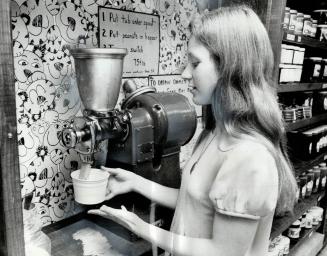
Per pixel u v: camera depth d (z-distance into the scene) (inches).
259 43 36.1
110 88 40.8
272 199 34.9
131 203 50.8
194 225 41.4
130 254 43.9
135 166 48.6
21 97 48.3
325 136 105.7
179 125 52.9
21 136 49.2
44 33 49.5
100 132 42.3
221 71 36.4
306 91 96.1
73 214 58.2
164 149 54.4
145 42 65.8
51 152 53.6
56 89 52.7
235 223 35.5
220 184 36.0
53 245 44.6
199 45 37.8
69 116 55.4
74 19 53.0
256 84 36.7
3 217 26.3
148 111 50.0
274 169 35.1
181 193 44.3
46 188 53.9
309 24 87.0
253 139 36.0
